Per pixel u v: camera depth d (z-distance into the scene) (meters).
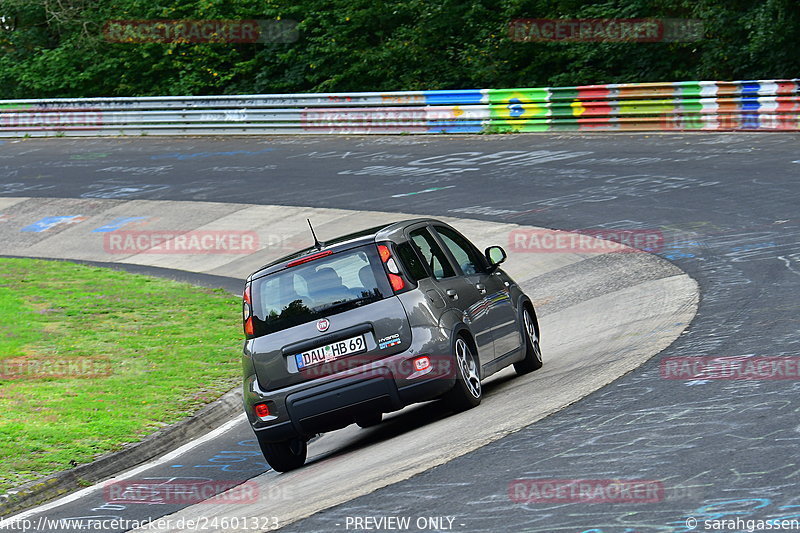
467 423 29.34
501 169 90.88
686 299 43.59
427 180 90.94
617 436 24.12
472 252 36.47
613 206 71.31
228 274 73.56
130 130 136.50
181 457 35.81
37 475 33.31
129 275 74.31
